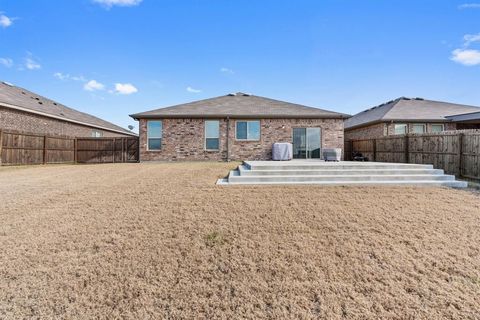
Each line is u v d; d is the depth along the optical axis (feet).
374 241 12.82
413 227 14.46
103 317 7.96
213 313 8.18
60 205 18.03
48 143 51.03
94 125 80.89
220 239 13.01
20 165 45.57
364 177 26.43
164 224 14.76
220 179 27.55
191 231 13.85
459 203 18.83
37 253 11.51
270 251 11.90
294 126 54.13
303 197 20.17
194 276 10.06
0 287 9.22
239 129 54.39
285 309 8.35
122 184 25.05
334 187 23.53
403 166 29.40
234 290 9.27
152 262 10.94
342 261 11.05
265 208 17.51
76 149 56.95
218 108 57.06
